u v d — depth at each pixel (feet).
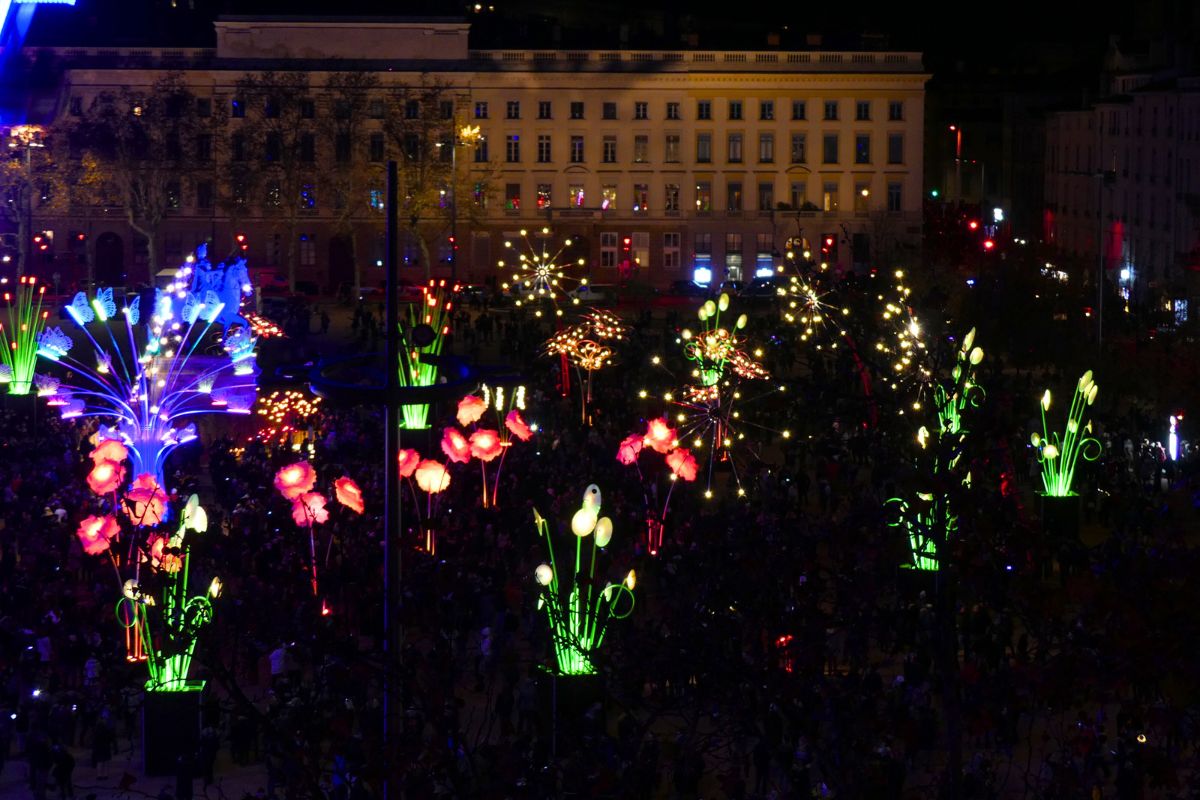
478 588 185.88
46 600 182.70
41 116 568.00
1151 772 90.17
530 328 403.54
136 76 573.33
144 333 443.73
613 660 137.28
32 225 568.82
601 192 595.47
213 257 563.48
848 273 252.83
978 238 485.56
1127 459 258.78
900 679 153.79
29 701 162.20
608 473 237.25
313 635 129.59
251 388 332.39
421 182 561.84
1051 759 126.00
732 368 282.15
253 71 576.20
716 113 593.01
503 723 159.53
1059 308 372.79
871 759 103.65
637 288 469.98
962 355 163.84
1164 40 518.37
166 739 156.97
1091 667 89.76
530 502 222.69
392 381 122.62
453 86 584.81
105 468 195.00
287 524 204.74
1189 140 455.22
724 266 597.93
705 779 149.28
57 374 367.86
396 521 122.52
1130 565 92.48
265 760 138.21
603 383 340.18
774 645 100.12
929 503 99.71
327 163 570.87
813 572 110.83
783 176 594.65
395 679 102.68
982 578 95.55
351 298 547.90
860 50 592.60
